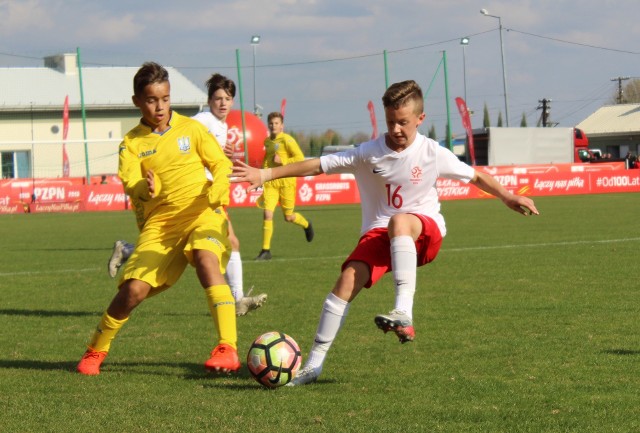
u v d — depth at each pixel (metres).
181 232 6.29
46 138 52.47
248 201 37.09
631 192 42.03
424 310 8.85
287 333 7.80
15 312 9.47
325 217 27.48
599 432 4.42
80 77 39.75
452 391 5.40
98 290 11.38
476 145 51.03
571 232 18.98
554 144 50.41
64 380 5.89
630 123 82.44
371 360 6.46
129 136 6.35
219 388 5.59
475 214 26.88
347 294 5.66
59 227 25.95
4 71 54.03
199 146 6.35
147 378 5.96
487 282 11.01
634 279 10.98
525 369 6.04
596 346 6.84
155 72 6.19
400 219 5.61
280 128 16.34
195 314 9.16
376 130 41.12
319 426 4.59
